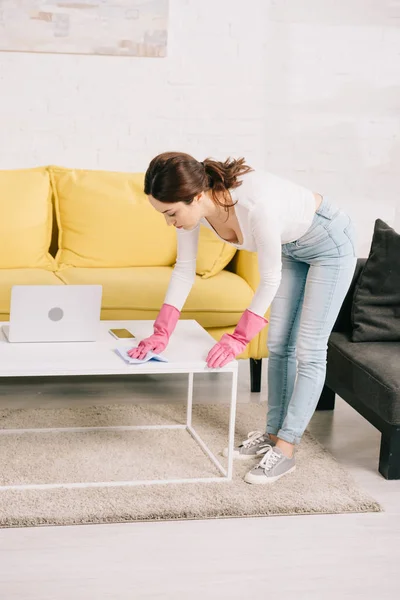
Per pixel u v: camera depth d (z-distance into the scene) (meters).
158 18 4.19
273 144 4.52
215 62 4.35
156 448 2.79
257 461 2.73
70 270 3.54
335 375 3.01
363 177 4.66
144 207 3.68
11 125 4.20
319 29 4.43
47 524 2.24
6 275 3.36
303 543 2.23
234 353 2.44
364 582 2.05
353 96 4.55
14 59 4.12
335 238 2.48
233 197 2.29
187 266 2.59
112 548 2.14
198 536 2.23
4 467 2.56
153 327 2.75
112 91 4.27
